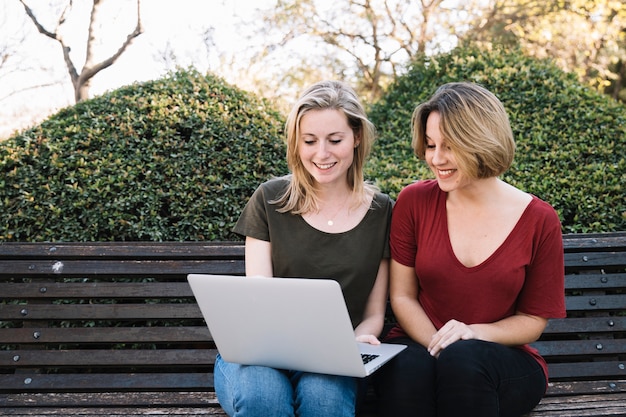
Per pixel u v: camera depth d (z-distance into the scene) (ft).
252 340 5.40
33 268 7.45
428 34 28.17
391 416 5.47
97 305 7.36
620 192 8.89
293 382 5.85
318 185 6.56
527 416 6.22
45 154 8.71
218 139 9.15
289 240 6.52
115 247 7.57
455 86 6.00
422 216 6.38
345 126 6.23
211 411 6.55
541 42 27.27
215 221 8.66
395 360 5.66
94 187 8.45
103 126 9.00
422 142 6.15
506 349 5.67
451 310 6.25
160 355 7.20
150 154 8.84
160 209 8.71
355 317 6.62
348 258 6.46
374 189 6.89
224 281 5.18
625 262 7.50
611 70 32.09
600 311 7.42
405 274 6.51
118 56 24.13
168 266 7.53
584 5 26.71
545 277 6.08
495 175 5.94
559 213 8.79
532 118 10.23
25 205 8.42
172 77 10.12
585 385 6.95
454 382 5.27
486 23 28.58
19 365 7.13
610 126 9.79
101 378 7.11
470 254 6.14
